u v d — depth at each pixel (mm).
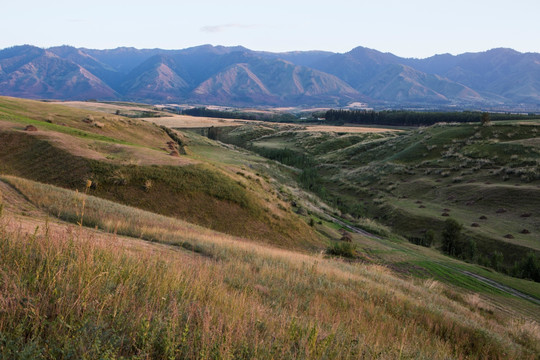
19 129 37250
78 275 4203
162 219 21859
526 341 12922
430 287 20719
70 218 15320
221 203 32188
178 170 34125
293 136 148000
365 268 21469
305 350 4086
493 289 27531
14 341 2725
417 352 6484
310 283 11836
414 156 93062
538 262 38906
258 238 29906
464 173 74312
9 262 4320
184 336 3484
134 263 5824
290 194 56906
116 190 29391
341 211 67000
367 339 6195
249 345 3975
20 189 17547
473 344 10008
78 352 2869
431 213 60781
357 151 116125
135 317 3855
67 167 30594
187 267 7836
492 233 50062
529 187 58719
